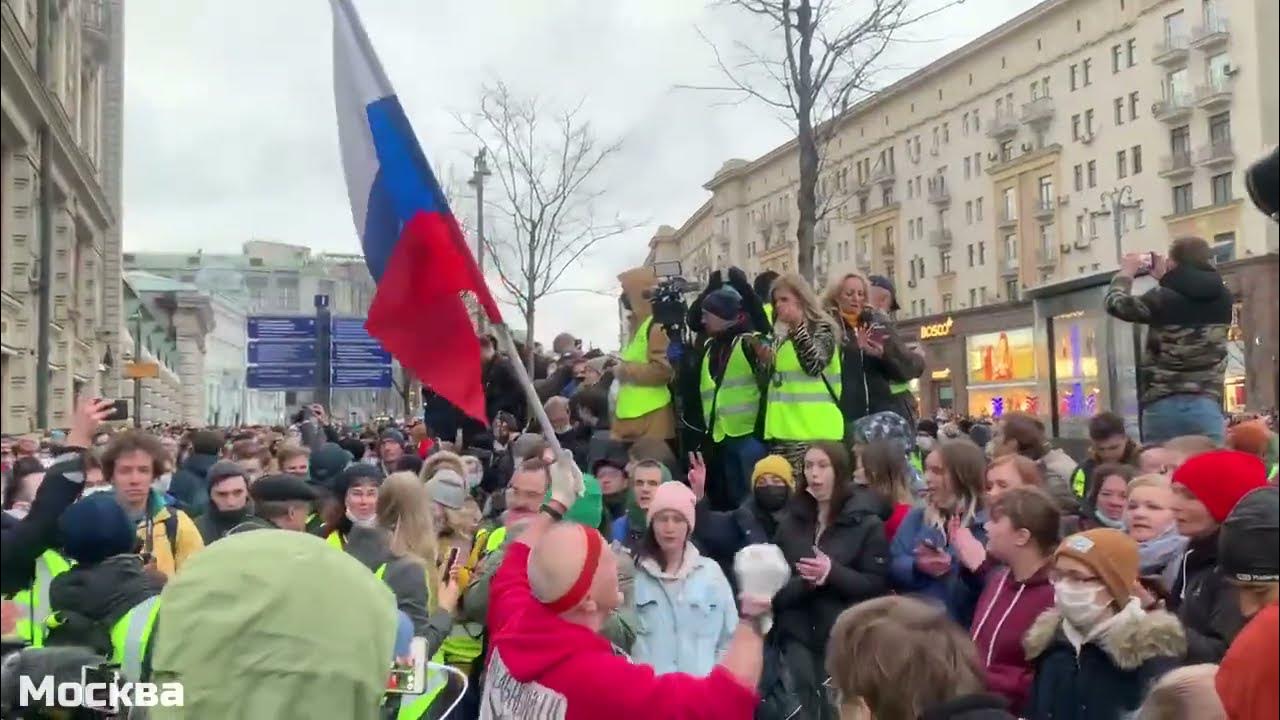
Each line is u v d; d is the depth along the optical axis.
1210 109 27.42
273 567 2.66
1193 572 4.24
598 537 3.06
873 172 60.06
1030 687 3.95
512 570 3.67
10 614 2.45
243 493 6.34
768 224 68.06
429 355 4.04
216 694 2.56
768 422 6.37
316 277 25.03
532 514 5.15
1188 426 5.57
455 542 5.80
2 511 2.46
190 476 8.34
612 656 2.94
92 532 3.27
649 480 5.75
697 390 6.94
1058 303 10.70
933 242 55.44
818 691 5.19
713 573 5.17
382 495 5.20
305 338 21.77
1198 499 4.16
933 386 31.53
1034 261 47.00
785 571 2.90
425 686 3.40
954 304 54.69
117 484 5.30
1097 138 41.44
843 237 64.75
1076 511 5.87
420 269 4.03
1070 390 10.46
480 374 4.07
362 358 21.97
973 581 4.96
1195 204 31.23
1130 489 4.67
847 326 7.18
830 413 6.31
